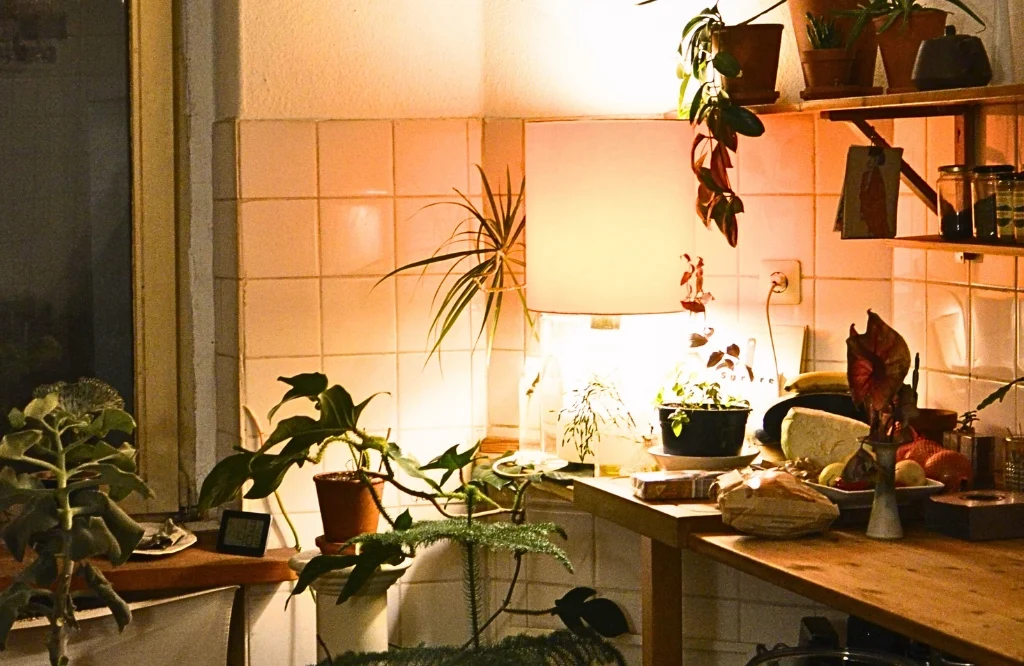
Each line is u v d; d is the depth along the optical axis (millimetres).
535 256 2477
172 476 2746
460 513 2744
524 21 2705
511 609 2721
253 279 2645
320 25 2635
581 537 2684
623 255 2414
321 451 2504
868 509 2025
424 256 2721
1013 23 2123
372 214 2689
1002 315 2168
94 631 2279
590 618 2594
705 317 2650
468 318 2754
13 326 2658
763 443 2453
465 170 2732
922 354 2420
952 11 2279
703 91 2508
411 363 2732
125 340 2719
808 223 2564
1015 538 1930
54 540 2111
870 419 1955
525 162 2518
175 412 2746
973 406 2264
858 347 1929
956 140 2246
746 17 2596
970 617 1538
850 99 2104
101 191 2686
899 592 1644
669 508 2066
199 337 2754
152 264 2709
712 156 2336
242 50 2598
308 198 2656
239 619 2578
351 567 2434
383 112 2680
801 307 2580
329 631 2486
